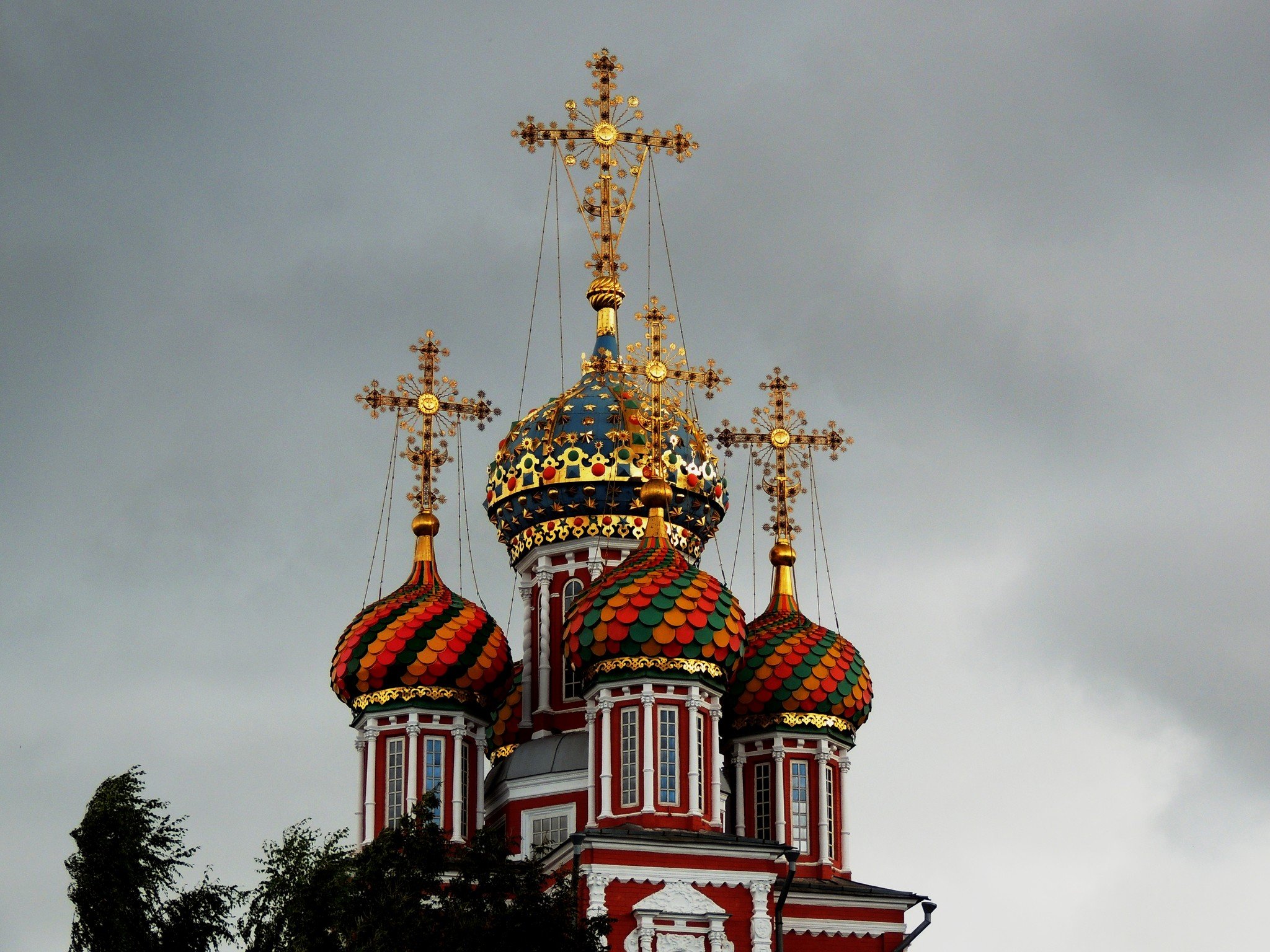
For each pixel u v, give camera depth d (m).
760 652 75.69
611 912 66.62
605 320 81.88
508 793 73.81
